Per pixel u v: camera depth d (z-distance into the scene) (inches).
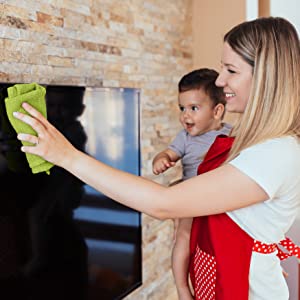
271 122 40.1
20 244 48.2
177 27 94.7
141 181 38.3
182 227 54.5
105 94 59.7
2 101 44.3
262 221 41.9
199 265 47.4
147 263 87.0
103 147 60.4
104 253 63.2
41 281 51.8
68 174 54.3
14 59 51.7
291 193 41.1
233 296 43.6
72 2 61.4
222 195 38.1
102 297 63.7
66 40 60.7
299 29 100.8
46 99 49.4
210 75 65.7
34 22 54.6
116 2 71.9
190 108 65.7
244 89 42.1
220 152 46.8
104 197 61.7
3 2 49.8
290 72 40.4
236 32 42.9
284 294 46.1
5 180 45.4
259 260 43.2
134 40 78.1
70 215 55.6
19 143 46.9
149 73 84.2
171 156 69.1
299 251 49.9
